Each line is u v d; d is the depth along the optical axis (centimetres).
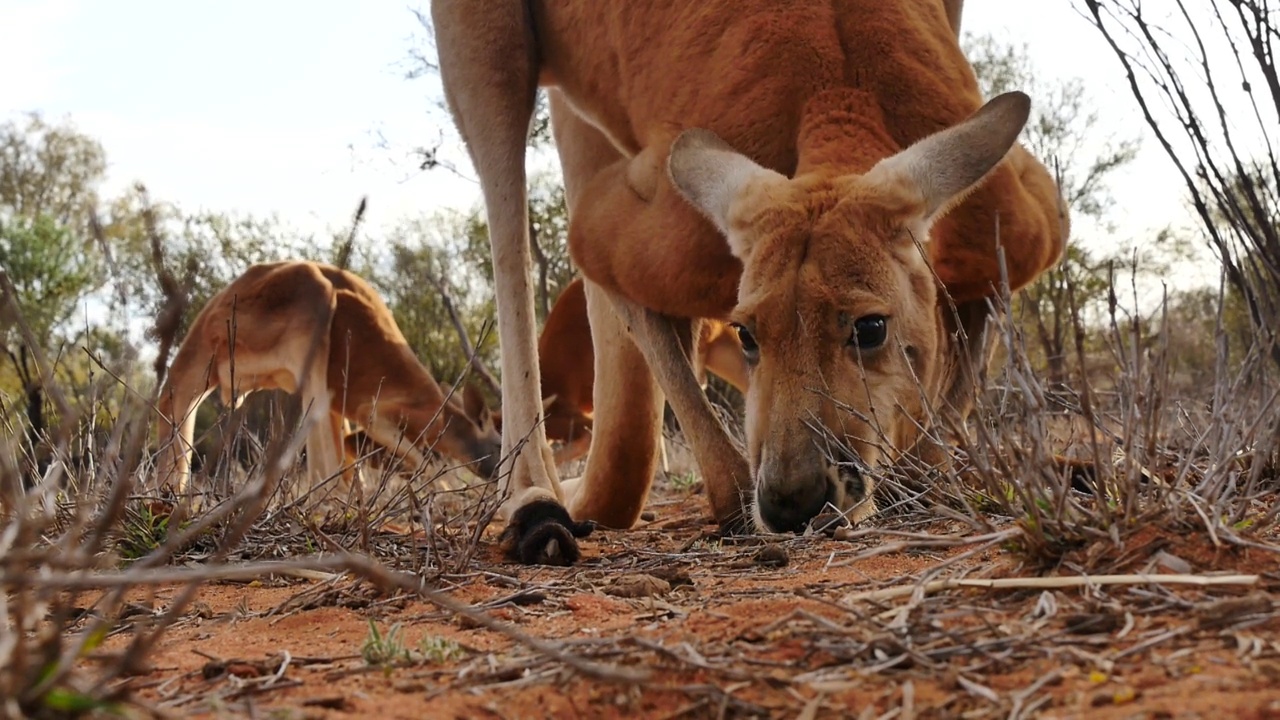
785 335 108
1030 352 209
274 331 252
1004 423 94
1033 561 83
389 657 77
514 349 141
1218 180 120
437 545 120
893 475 108
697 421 130
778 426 107
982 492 103
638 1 133
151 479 136
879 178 111
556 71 148
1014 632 72
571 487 170
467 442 265
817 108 121
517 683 70
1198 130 120
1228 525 84
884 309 107
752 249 111
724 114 124
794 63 123
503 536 117
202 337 254
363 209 74
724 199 114
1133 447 90
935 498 110
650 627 81
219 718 65
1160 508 84
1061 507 83
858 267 108
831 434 106
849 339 108
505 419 141
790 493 106
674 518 170
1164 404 92
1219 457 93
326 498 132
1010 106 112
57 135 600
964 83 128
